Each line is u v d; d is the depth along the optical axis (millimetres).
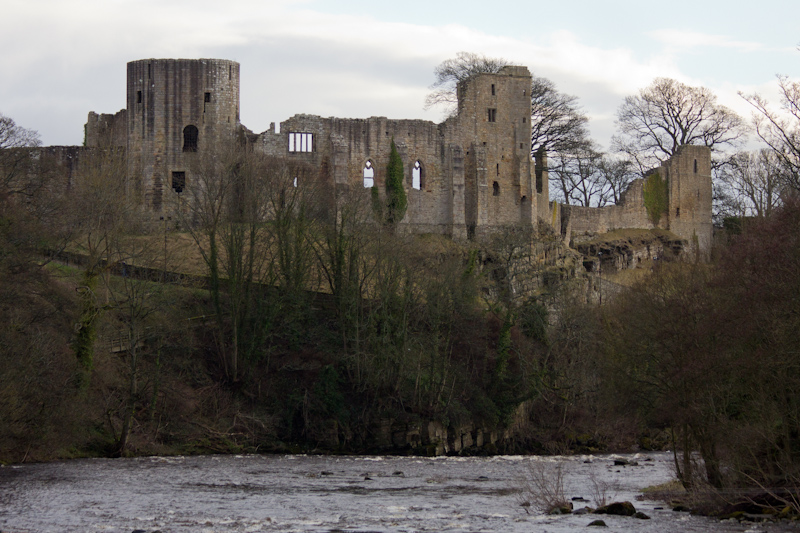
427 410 81812
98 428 71312
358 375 81938
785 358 44562
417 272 89188
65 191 99000
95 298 72125
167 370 79688
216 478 57938
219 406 79812
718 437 46969
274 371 84125
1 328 62156
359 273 90500
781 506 42938
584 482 58500
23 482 53594
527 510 45594
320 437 79688
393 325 85125
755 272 48094
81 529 39844
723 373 47688
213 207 87250
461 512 45031
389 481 58344
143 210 109500
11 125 87562
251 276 85062
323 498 49875
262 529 40250
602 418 85812
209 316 84875
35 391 64250
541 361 95062
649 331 54719
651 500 49688
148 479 56438
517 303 103688
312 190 96938
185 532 39438
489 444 84438
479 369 89875
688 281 61812
